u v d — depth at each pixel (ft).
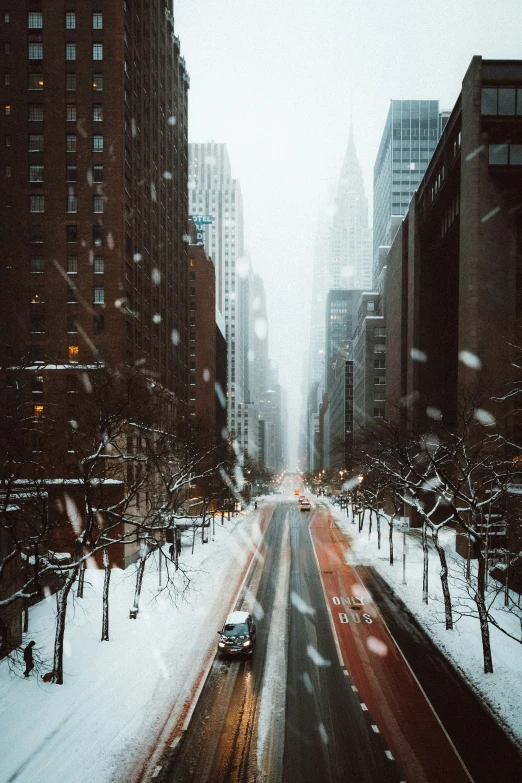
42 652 71.20
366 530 209.87
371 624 85.87
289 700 58.29
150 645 74.74
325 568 132.36
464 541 147.74
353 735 50.93
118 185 160.45
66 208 160.45
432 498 216.33
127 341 164.55
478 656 71.05
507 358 147.33
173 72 238.48
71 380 150.20
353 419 404.16
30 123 160.97
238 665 68.23
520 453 118.21
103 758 46.39
